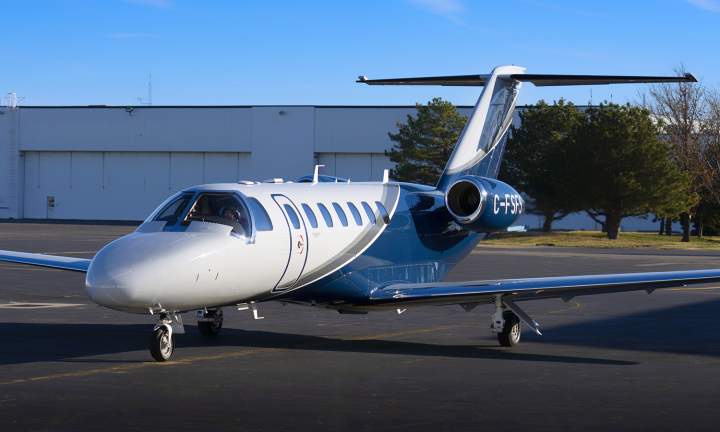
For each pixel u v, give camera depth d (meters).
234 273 12.39
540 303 21.95
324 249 14.07
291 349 13.79
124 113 76.06
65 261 15.20
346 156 73.56
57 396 9.89
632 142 54.16
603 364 12.59
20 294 22.30
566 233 62.31
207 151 74.88
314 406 9.45
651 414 9.22
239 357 12.88
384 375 11.45
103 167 77.44
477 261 37.12
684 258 41.16
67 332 15.51
